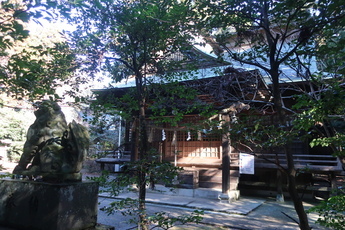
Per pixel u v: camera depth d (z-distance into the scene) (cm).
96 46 568
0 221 443
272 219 857
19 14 289
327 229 734
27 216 409
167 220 383
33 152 459
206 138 1285
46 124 466
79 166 431
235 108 840
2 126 1903
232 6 389
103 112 629
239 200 1145
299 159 1178
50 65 513
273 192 1312
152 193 1230
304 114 420
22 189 427
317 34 473
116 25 541
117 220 786
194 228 734
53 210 380
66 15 315
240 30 443
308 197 1229
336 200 417
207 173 1249
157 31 538
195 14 477
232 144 480
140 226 486
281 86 933
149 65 641
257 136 433
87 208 428
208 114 650
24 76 379
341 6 330
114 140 1748
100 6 437
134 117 675
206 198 1144
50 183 402
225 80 821
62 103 493
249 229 738
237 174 1182
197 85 839
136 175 504
